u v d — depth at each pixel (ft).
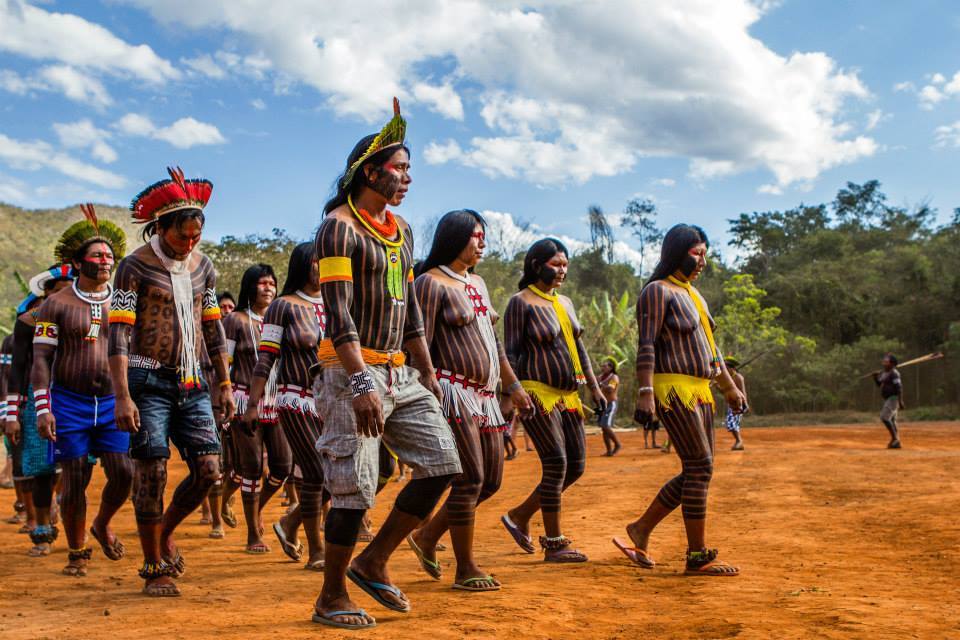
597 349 126.31
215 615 14.12
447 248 18.53
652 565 19.84
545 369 21.52
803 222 247.91
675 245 19.65
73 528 19.21
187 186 17.07
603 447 73.10
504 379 20.22
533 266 22.22
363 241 13.75
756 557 20.68
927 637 12.05
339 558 13.37
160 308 16.88
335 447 13.44
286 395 20.89
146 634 12.69
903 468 42.73
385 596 13.99
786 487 36.63
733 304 153.58
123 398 16.07
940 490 32.71
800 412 151.23
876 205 258.37
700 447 18.70
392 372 13.92
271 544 25.41
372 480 13.51
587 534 25.53
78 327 19.27
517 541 22.56
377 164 13.88
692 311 19.39
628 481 42.09
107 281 19.92
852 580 17.13
